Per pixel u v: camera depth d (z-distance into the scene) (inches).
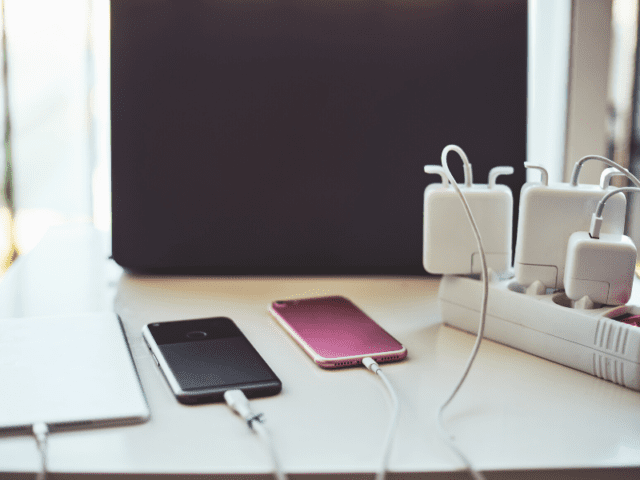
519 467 14.4
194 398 17.1
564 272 21.3
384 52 28.6
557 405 17.6
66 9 69.1
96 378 17.9
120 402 16.5
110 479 13.9
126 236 29.1
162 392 17.9
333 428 16.1
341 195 29.5
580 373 19.8
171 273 30.1
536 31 38.4
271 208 29.5
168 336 21.3
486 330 22.4
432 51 28.7
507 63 29.0
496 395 18.2
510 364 20.4
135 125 28.3
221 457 14.6
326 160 29.2
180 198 29.0
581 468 14.6
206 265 29.7
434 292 28.2
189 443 15.1
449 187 23.0
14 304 25.4
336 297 25.8
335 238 29.9
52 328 21.6
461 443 15.4
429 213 22.7
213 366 18.9
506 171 23.1
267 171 29.1
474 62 28.9
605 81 36.8
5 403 16.2
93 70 69.4
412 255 30.2
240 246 29.6
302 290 28.2
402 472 14.2
